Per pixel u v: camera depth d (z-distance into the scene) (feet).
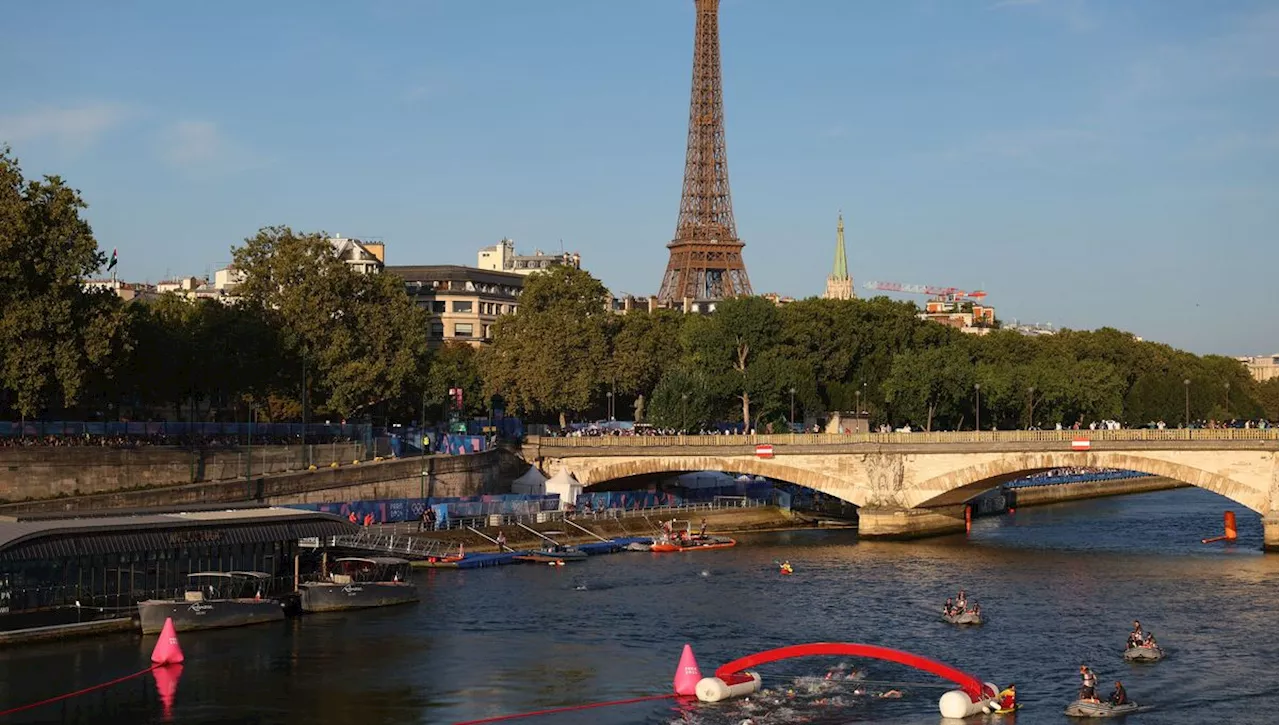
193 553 412.36
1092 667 372.79
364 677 354.33
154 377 596.70
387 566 465.06
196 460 556.51
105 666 357.20
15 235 492.95
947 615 433.48
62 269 512.22
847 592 485.97
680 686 343.05
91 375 528.63
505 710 327.88
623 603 459.73
